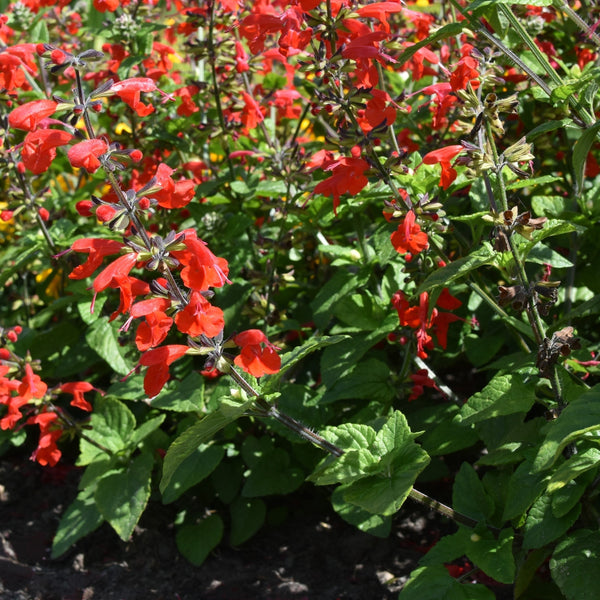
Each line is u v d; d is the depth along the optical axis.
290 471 0.72
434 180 0.66
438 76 0.74
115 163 0.54
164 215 0.78
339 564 0.71
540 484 0.59
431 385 0.67
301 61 0.63
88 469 0.71
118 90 0.56
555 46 0.83
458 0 0.77
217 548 0.74
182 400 0.69
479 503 0.62
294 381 0.78
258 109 0.76
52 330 0.81
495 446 0.64
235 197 0.81
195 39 0.75
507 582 0.57
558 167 0.81
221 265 0.55
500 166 0.59
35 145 0.56
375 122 0.61
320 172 0.78
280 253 0.81
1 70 0.67
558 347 0.57
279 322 0.73
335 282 0.70
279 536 0.75
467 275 0.64
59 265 0.78
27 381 0.68
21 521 0.78
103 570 0.72
